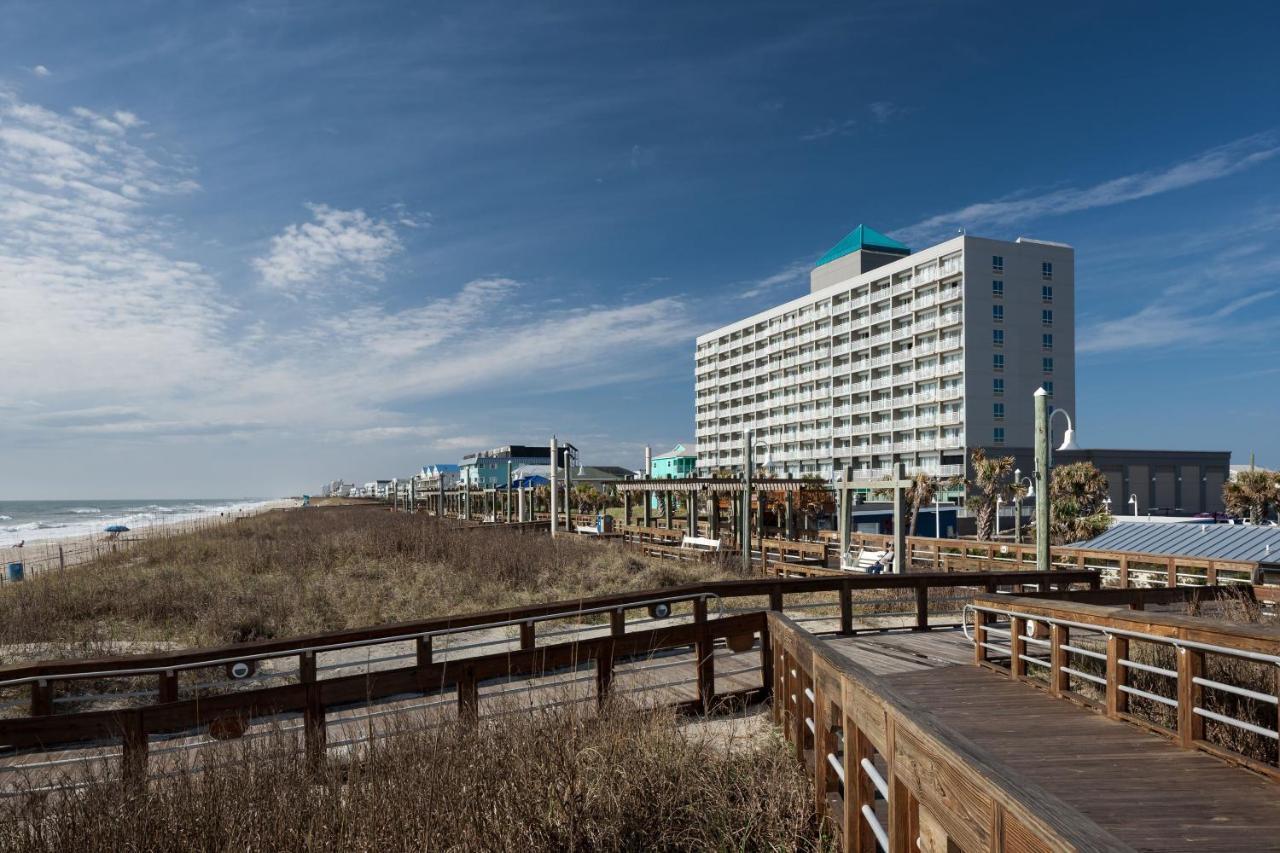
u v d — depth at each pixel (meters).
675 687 7.68
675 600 7.07
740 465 102.06
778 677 6.21
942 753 2.19
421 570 18.77
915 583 10.27
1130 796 4.38
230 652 5.57
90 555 33.38
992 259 68.12
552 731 5.22
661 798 4.64
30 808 4.24
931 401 70.75
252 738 5.33
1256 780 4.63
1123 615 5.90
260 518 55.38
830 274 91.75
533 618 6.34
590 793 4.64
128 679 9.38
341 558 22.20
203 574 19.11
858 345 80.75
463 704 5.99
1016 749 5.29
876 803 4.11
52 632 12.55
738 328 104.06
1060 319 70.38
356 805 4.34
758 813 4.59
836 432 84.25
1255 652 4.62
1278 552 17.19
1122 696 6.02
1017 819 1.69
